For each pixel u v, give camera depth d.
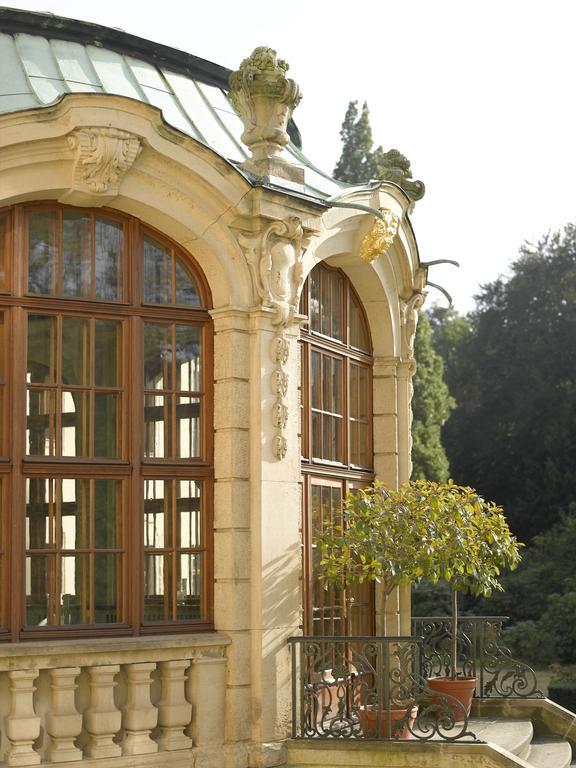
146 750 9.89
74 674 9.56
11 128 9.73
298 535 10.97
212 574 10.66
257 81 11.07
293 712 10.52
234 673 10.41
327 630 12.24
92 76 11.52
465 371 41.91
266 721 10.45
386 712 10.51
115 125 10.02
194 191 10.55
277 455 10.83
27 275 10.09
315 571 12.10
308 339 12.23
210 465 10.76
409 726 10.77
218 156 10.48
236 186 10.66
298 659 10.96
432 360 37.06
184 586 10.54
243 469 10.71
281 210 10.95
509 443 39.81
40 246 10.20
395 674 10.55
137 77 12.00
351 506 11.31
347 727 10.70
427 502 11.27
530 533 37.50
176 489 10.59
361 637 10.54
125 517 10.29
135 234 10.58
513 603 30.97
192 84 12.66
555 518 37.00
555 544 31.91
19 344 9.97
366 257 12.53
